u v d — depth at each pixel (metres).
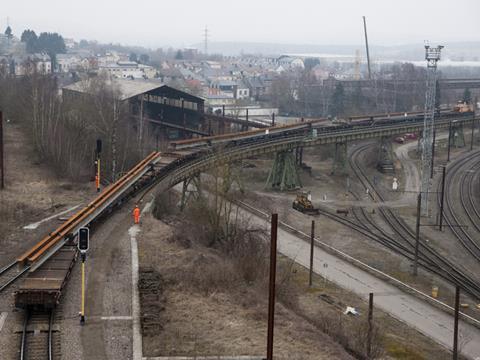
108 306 34.78
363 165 116.44
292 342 34.16
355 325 44.88
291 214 81.06
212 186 75.06
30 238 47.53
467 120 137.12
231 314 36.59
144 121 109.38
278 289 44.94
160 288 38.28
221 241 52.84
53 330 31.64
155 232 48.75
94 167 72.56
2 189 62.25
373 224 79.56
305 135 97.75
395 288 56.47
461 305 53.88
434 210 87.75
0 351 29.25
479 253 70.44
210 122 126.62
